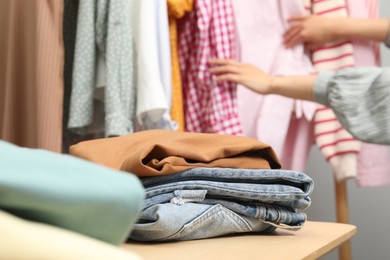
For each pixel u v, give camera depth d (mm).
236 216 475
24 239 187
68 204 207
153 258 373
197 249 412
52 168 218
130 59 907
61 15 890
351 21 988
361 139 840
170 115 1014
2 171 206
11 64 921
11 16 921
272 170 493
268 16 1053
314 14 1060
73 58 1027
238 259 371
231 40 1042
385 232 1316
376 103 828
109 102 893
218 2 1037
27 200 202
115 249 202
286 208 518
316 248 427
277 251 407
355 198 1348
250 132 1050
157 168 451
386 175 1005
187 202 450
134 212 226
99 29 934
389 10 1323
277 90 952
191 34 1078
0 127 933
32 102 901
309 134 1086
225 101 1024
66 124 1027
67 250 190
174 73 1027
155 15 936
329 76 882
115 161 520
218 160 497
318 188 1369
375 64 1053
